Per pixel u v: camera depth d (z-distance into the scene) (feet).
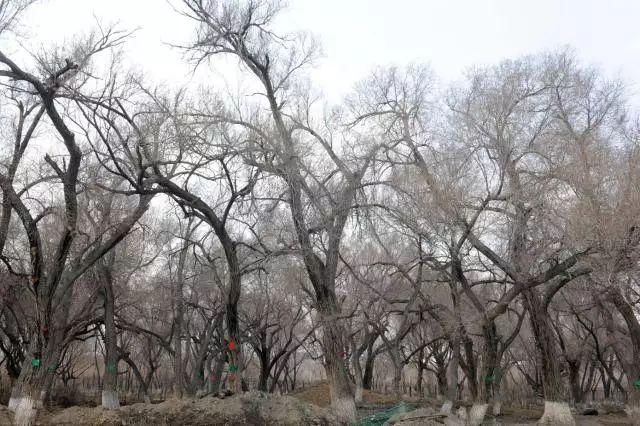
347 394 76.84
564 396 79.30
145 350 149.59
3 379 150.92
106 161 79.51
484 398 82.28
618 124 84.53
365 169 80.23
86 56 65.46
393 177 78.43
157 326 144.05
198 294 130.31
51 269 65.62
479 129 77.05
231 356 81.00
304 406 73.46
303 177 78.43
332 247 81.15
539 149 75.77
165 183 72.18
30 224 65.51
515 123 76.64
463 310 89.15
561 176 68.95
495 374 101.91
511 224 75.10
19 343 110.11
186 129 71.77
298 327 157.07
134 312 128.57
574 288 87.92
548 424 78.23
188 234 108.78
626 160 69.77
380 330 102.12
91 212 93.45
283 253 78.43
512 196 71.87
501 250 83.20
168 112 71.10
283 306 133.18
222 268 117.70
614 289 68.90
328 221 77.56
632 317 82.43
